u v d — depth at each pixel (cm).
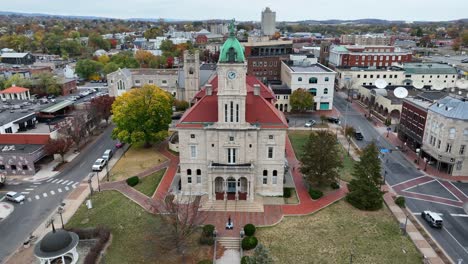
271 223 6538
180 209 6919
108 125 12850
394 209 7006
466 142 8362
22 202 7444
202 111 7294
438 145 8831
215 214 6856
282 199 7412
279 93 14488
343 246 5853
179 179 8300
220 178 7444
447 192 7750
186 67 13812
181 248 5841
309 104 13725
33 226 6581
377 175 6962
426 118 9419
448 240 6016
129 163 9362
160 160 9506
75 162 9531
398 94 12744
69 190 7962
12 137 9331
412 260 5503
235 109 6919
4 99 13825
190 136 7256
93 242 6047
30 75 17475
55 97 15512
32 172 8719
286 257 5603
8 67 19225
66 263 5522
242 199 7350
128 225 6512
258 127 7038
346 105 15725
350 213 6850
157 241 6012
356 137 11269
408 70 17275
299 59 17638
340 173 8700
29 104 12575
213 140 7181
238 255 5753
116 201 7338
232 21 6650
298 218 6700
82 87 18538
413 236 6112
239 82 6706
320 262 5488
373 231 6253
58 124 10388
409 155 9894
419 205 7188
